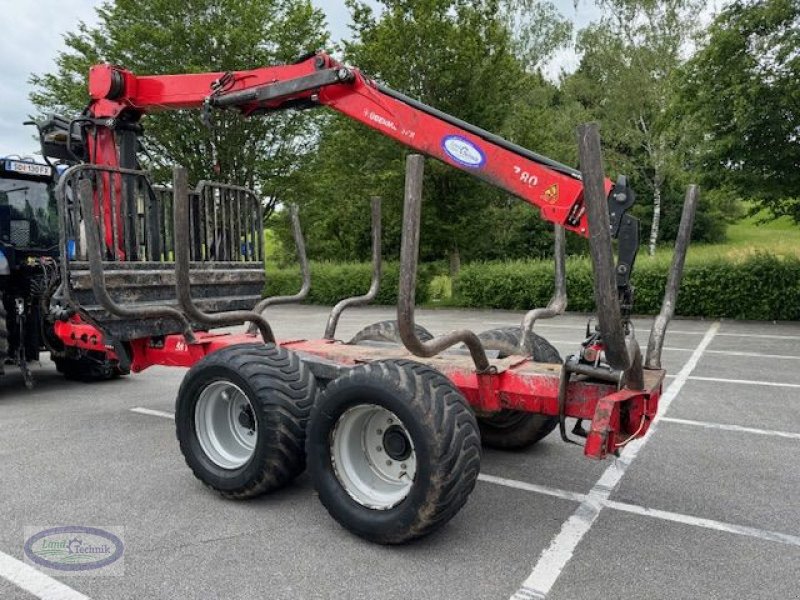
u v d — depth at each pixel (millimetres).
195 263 5457
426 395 3150
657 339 4062
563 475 4398
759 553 3270
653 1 23859
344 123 17391
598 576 3035
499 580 2998
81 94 17688
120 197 5312
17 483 4234
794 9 12391
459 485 3113
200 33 17078
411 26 16250
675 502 3924
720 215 37219
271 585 2957
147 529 3541
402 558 3209
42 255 7152
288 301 5570
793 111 12570
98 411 6215
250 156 18547
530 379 3693
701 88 13602
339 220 24438
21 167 7113
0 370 6535
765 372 7949
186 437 4031
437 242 18234
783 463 4617
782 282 13578
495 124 17250
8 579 3020
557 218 4211
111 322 4785
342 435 3459
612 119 25734
